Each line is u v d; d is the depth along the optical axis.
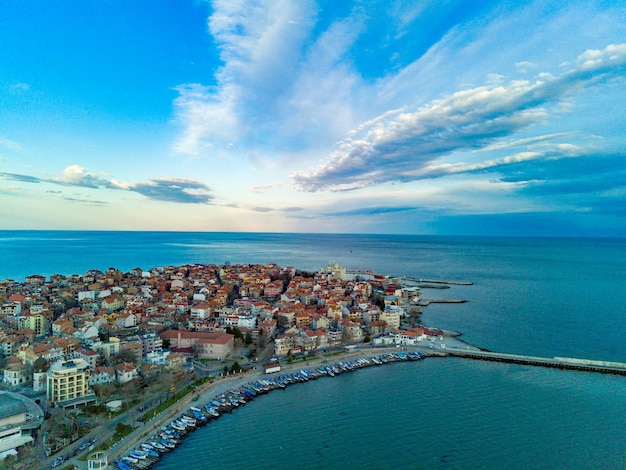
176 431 148.38
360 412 167.50
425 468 130.00
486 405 174.38
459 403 176.25
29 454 128.12
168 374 193.38
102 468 122.81
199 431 151.38
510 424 157.75
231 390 186.50
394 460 134.12
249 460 133.12
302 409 170.25
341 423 158.25
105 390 170.12
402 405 174.25
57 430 141.50
